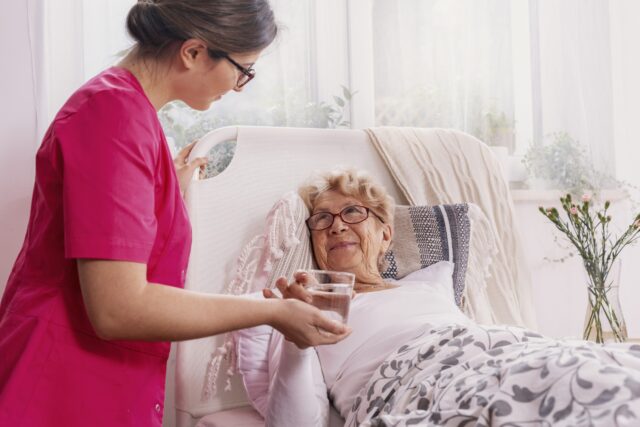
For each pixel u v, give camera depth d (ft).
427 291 5.25
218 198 5.41
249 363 4.84
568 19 7.82
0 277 5.73
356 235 5.30
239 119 6.59
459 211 5.82
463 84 7.41
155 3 3.23
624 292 8.20
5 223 5.72
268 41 3.38
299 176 5.83
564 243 7.81
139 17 3.27
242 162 5.56
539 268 7.79
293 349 3.84
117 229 2.79
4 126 5.68
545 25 7.78
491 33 7.48
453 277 5.74
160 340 2.89
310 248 5.39
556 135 7.80
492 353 3.60
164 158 3.28
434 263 5.71
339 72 6.97
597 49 7.96
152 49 3.29
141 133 2.99
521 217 7.75
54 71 6.00
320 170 5.65
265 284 5.22
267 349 4.90
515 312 6.18
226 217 5.44
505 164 7.45
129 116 2.97
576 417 2.75
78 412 3.05
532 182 7.80
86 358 3.09
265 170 5.67
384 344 4.54
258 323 3.08
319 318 3.14
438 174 6.23
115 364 3.17
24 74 5.70
